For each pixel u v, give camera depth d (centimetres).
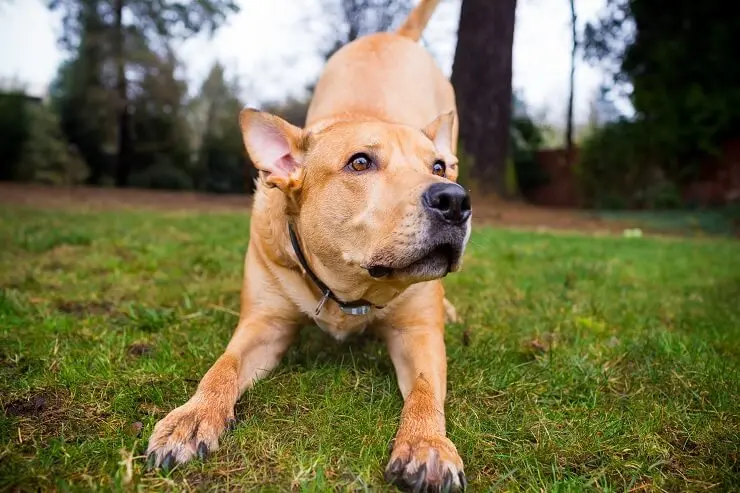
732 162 420
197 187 643
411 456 48
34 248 139
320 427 54
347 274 63
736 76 424
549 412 60
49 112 630
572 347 80
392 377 69
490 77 371
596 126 518
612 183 475
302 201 66
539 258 165
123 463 45
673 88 442
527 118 586
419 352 67
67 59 661
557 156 539
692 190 437
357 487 46
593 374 69
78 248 146
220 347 75
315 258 66
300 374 66
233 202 398
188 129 676
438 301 73
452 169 76
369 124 65
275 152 68
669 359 74
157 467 48
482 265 146
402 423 53
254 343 69
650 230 307
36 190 423
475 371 69
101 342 75
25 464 47
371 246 57
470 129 374
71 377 62
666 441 55
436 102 119
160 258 135
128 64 633
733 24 421
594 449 52
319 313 71
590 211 389
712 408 61
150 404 59
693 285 130
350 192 60
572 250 187
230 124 660
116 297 98
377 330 73
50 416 55
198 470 48
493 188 379
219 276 119
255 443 51
